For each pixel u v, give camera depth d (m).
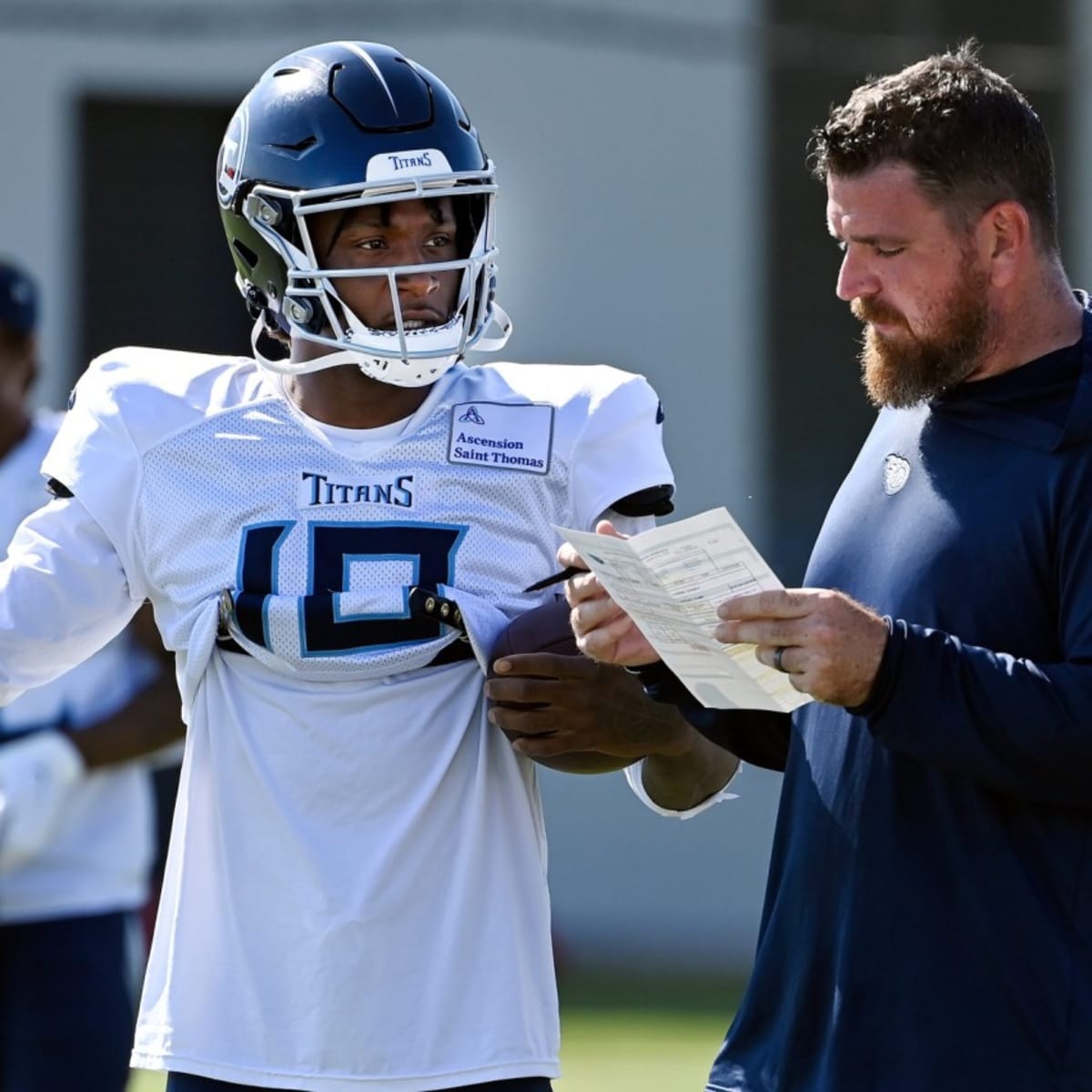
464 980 11.49
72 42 35.28
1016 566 10.41
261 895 11.55
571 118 34.84
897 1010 10.59
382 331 11.53
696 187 35.00
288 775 11.57
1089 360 10.41
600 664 11.55
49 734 16.69
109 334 35.62
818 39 34.94
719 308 35.03
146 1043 11.71
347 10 35.06
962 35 35.12
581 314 35.03
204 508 11.79
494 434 11.93
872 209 10.49
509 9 34.72
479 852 11.65
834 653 9.99
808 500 35.22
